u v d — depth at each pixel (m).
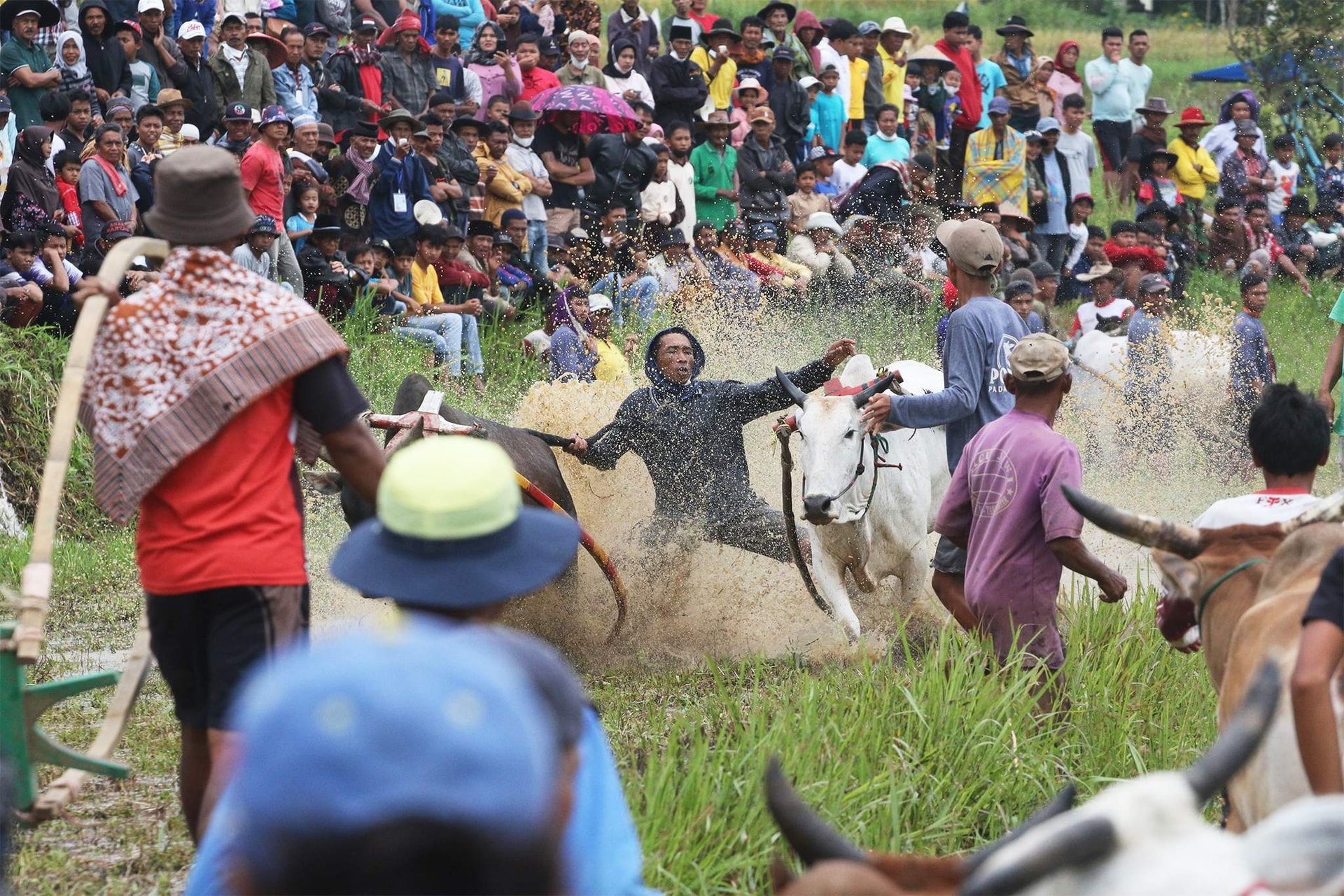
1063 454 12.67
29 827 9.03
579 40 36.00
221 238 8.94
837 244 35.06
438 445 5.43
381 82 32.06
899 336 34.00
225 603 8.62
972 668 13.23
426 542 5.28
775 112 38.28
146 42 29.00
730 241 33.56
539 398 20.95
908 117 42.25
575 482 20.23
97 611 18.73
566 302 28.89
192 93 29.33
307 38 31.28
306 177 28.42
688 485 18.55
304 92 30.80
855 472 16.42
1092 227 40.25
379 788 2.44
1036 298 34.28
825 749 11.71
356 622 17.80
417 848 2.47
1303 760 7.00
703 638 18.50
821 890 4.04
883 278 34.66
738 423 18.62
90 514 23.55
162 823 11.88
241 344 8.64
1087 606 15.95
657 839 9.79
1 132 25.44
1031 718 12.56
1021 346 12.98
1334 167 47.78
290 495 8.94
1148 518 9.05
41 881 10.60
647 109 36.47
